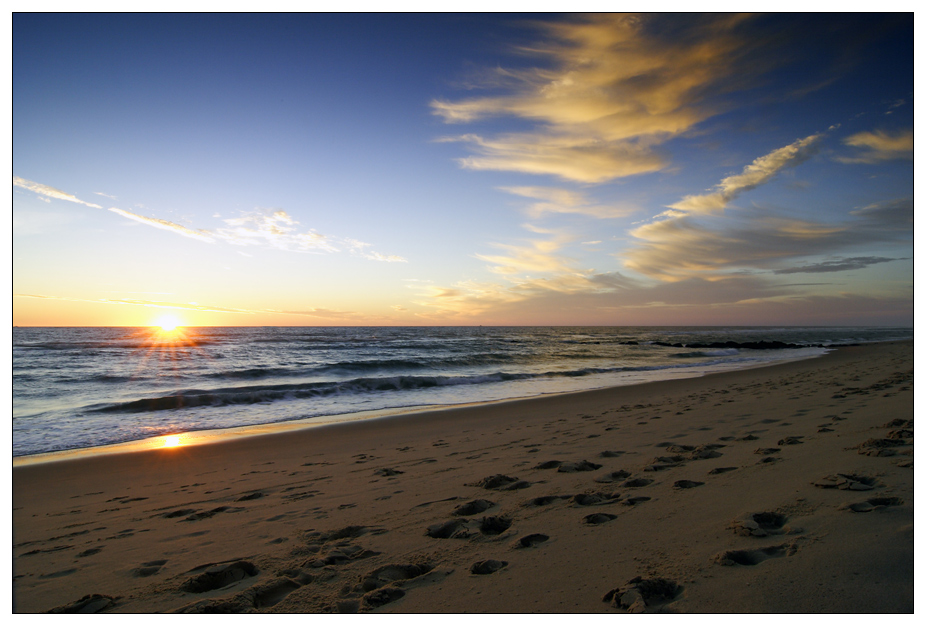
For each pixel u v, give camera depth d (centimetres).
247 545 314
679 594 193
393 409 1189
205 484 573
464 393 1476
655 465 426
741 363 2545
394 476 513
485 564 243
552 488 384
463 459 577
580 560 236
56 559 323
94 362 2689
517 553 253
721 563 214
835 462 361
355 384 1587
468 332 10994
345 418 1073
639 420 765
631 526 276
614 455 500
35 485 611
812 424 555
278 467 643
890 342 5200
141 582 264
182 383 1819
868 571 193
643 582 205
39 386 1731
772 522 260
